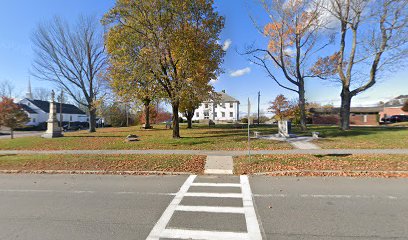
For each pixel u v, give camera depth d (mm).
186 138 17141
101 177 7738
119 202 5328
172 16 15359
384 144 12648
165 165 9023
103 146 14375
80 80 29547
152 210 4816
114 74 16719
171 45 15305
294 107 38156
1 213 4785
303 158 9453
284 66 22609
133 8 15062
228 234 3746
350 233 3691
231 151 11727
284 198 5402
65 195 5895
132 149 12945
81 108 75438
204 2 15906
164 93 17359
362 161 8711
